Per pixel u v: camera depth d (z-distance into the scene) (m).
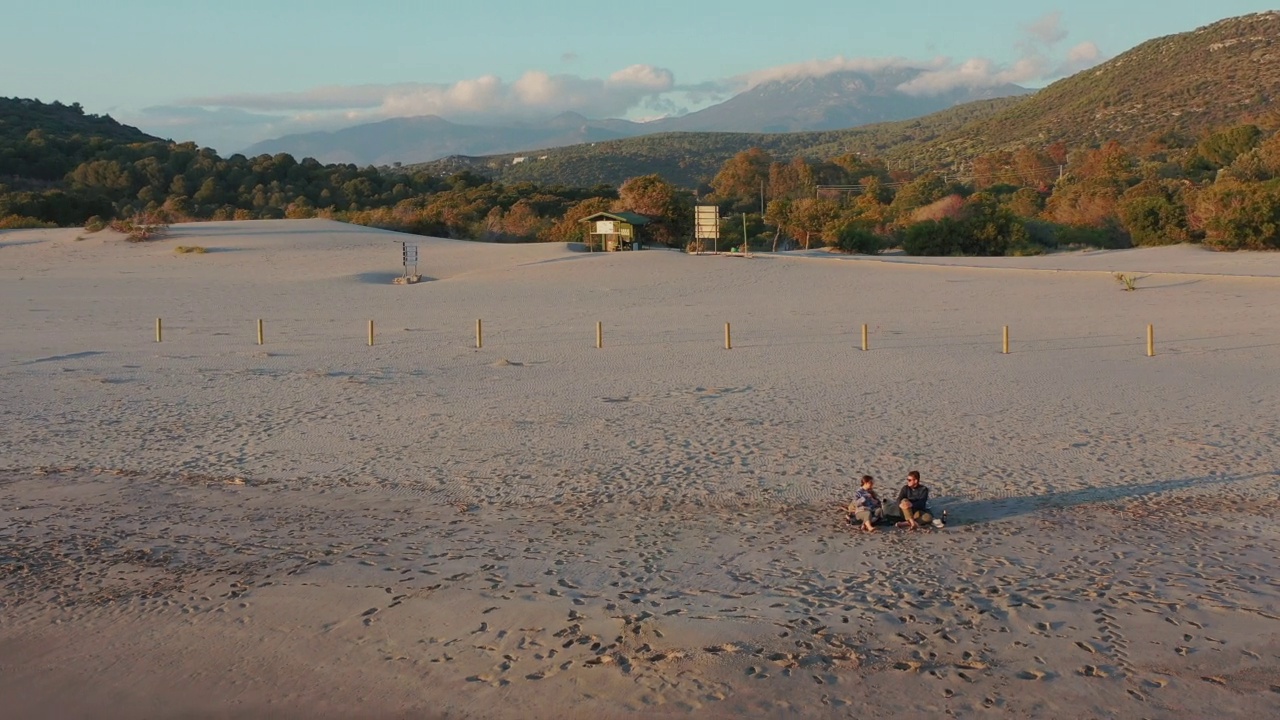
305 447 17.45
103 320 39.81
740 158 183.75
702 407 20.62
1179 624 9.29
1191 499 13.71
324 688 8.43
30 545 12.12
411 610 9.95
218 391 23.06
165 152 152.38
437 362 27.62
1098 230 88.50
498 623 9.58
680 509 13.52
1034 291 45.56
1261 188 69.25
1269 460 15.59
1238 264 55.28
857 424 18.78
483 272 61.44
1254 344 28.30
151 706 8.23
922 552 11.59
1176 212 77.44
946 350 28.64
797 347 29.84
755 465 15.77
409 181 160.12
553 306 44.34
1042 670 8.43
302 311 43.25
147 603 10.27
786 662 8.62
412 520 13.14
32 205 101.00
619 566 11.17
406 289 53.72
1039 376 23.86
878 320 36.78
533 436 18.09
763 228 108.62
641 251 71.06
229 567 11.30
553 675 8.51
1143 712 7.73
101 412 20.61
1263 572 10.68
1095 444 16.92
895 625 9.38
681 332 34.03
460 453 16.89
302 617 9.85
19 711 8.18
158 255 71.19
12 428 19.08
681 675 8.43
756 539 12.15
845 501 13.84
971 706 7.86
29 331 35.94
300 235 80.94
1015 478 14.89
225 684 8.55
